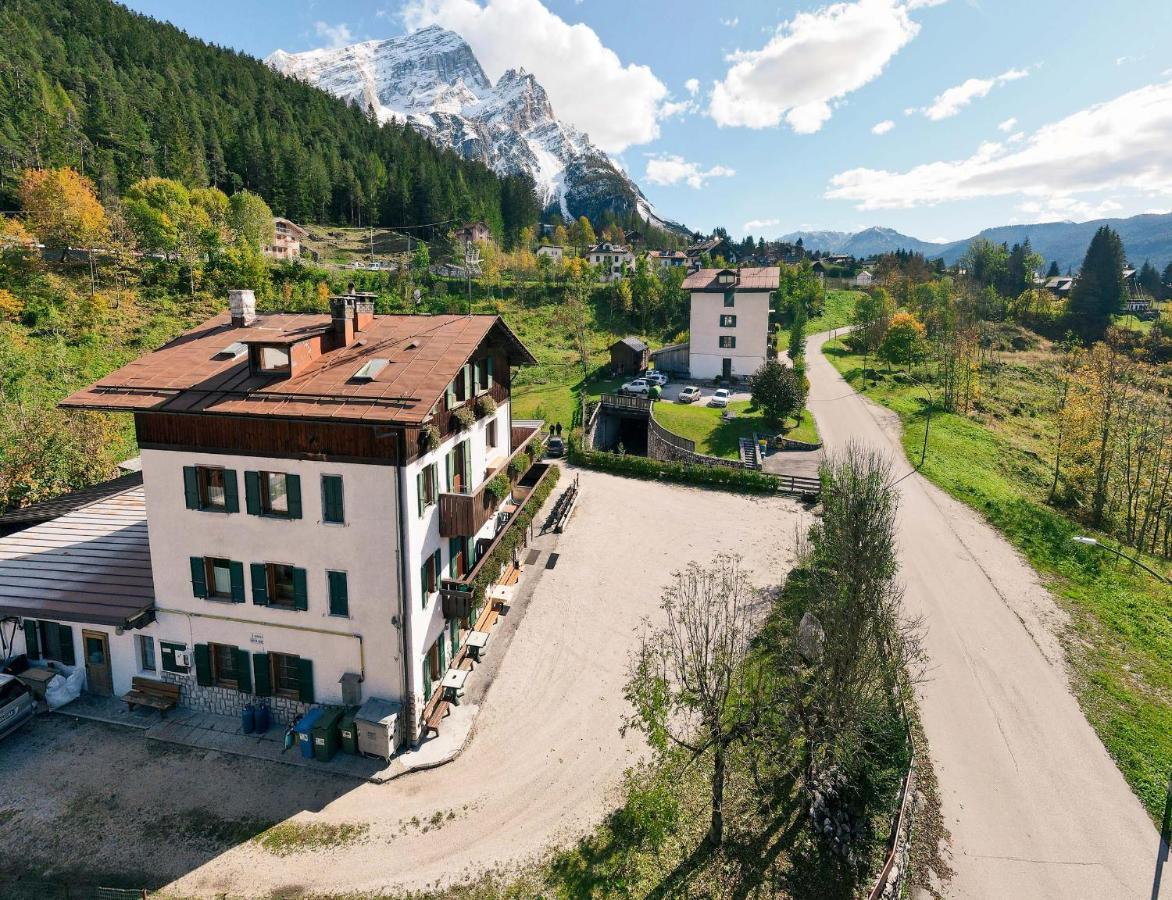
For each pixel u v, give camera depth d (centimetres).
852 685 1855
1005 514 4178
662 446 5434
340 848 1783
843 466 2655
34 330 5925
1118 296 11262
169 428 2103
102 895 1611
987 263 14600
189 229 8350
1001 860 1838
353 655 2123
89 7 16575
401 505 1978
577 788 2002
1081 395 5581
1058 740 2302
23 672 2325
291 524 2072
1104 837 1919
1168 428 5191
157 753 2108
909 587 3300
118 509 3128
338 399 1972
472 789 1997
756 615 2853
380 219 16112
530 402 6525
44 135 10000
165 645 2275
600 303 10481
